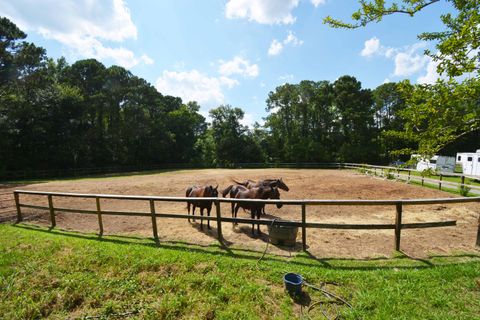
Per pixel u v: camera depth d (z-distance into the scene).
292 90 46.88
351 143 41.59
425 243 5.91
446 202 5.42
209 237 6.54
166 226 7.66
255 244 5.95
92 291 3.99
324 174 24.39
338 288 3.86
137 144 41.56
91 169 30.50
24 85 27.77
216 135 46.59
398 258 5.04
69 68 37.50
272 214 9.13
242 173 26.72
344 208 9.85
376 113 51.41
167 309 3.48
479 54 2.65
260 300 3.59
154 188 15.66
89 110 35.84
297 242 6.08
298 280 3.90
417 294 3.56
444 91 2.86
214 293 3.81
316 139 44.19
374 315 3.16
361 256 5.18
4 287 4.11
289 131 46.94
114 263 4.70
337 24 3.14
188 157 48.84
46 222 8.45
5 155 25.62
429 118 3.12
